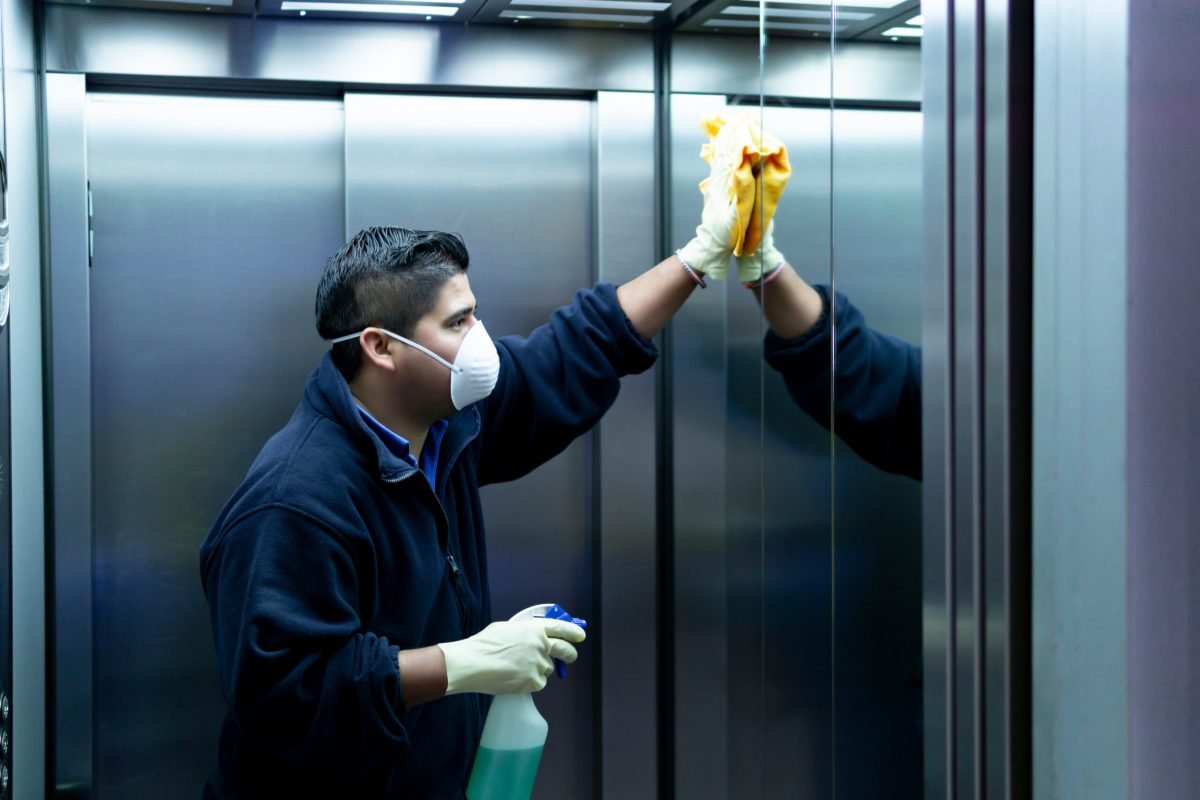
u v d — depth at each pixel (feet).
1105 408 2.32
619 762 6.73
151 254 6.08
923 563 2.83
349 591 4.33
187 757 6.25
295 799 4.50
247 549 4.24
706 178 6.25
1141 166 2.27
